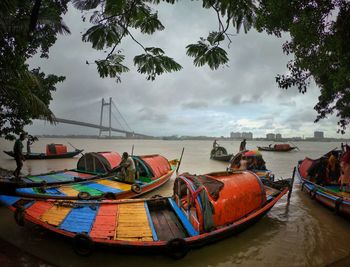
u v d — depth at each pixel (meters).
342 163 8.74
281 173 18.31
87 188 9.33
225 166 21.20
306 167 12.74
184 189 7.81
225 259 5.63
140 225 5.96
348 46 3.38
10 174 14.47
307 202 10.25
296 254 5.91
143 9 3.07
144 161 11.75
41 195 8.09
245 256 5.77
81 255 5.28
